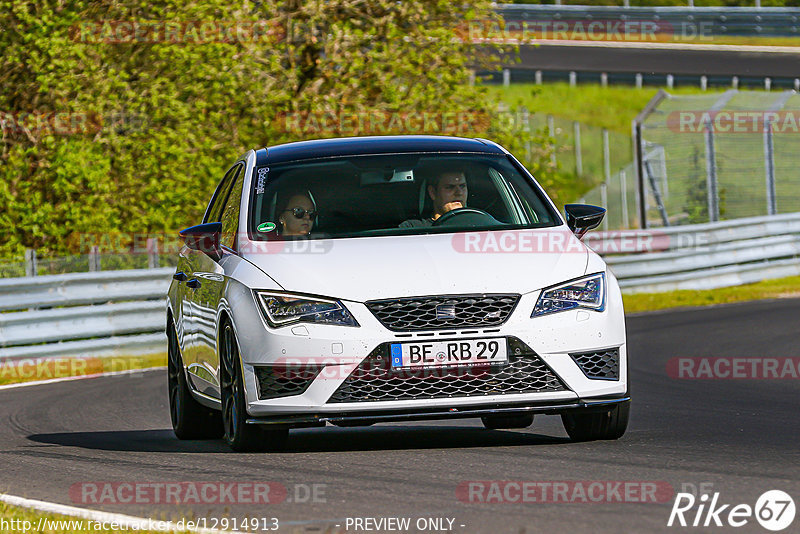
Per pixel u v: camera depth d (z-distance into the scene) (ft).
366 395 74.13
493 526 53.62
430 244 78.59
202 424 95.50
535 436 87.20
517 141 254.06
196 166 226.79
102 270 201.36
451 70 249.75
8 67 226.17
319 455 77.00
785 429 86.12
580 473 66.28
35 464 80.69
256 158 91.30
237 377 77.56
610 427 79.66
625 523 53.11
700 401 107.86
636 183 292.61
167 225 225.35
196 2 232.73
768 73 530.27
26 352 167.22
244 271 78.69
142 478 71.20
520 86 529.86
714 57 564.71
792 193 347.36
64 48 217.97
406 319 74.33
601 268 78.89
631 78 535.19
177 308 97.14
